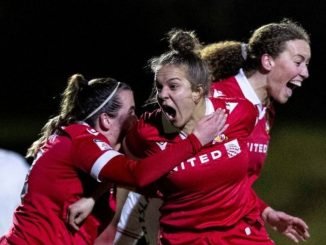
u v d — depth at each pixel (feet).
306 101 109.40
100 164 29.01
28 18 121.70
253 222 32.24
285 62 33.63
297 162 82.94
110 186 30.50
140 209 36.09
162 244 31.63
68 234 30.07
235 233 31.37
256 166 34.55
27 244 29.78
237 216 31.35
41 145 31.35
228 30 117.19
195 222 30.78
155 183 30.66
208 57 34.81
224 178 30.30
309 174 78.28
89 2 122.31
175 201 30.78
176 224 31.01
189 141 28.63
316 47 114.42
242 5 117.29
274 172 79.05
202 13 118.01
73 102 30.76
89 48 120.47
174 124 29.71
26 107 111.55
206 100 30.42
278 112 106.22
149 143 30.58
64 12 122.31
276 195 71.00
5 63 119.24
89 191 30.37
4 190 36.76
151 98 32.24
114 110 30.58
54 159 29.81
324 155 85.51
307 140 92.53
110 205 31.35
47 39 121.08
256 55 34.04
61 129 30.27
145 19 120.47
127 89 30.94
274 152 87.35
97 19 122.31
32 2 121.80
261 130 34.37
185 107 29.35
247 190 32.04
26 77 118.32
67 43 120.88
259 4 117.08
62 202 29.91
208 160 29.89
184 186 30.09
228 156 30.12
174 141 30.32
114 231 35.68
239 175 30.71
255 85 34.30
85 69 119.24
